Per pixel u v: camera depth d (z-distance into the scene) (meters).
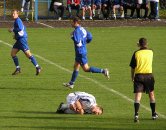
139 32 69.62
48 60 49.62
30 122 29.09
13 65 47.06
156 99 34.94
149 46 58.53
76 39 36.94
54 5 79.38
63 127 28.14
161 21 79.75
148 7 80.75
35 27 73.00
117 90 37.47
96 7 80.19
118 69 45.59
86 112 30.98
